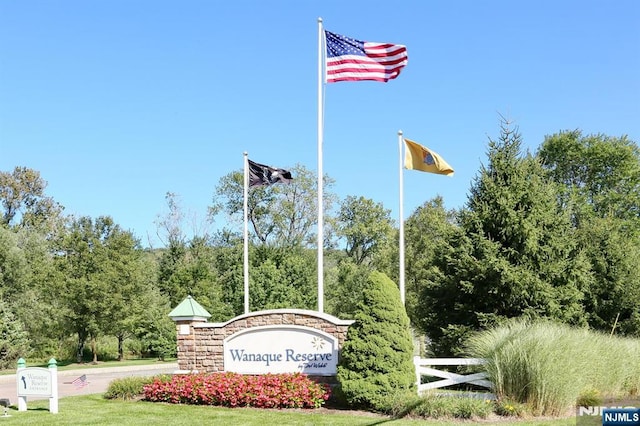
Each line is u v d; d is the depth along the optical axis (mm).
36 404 14641
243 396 13523
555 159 43469
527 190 19094
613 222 24016
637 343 14594
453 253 19578
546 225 19156
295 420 11570
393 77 16688
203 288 40406
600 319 21562
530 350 11969
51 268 36781
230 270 40312
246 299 19109
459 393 13180
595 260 22016
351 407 12953
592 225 23484
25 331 34375
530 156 20312
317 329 14891
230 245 52344
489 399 12297
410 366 12930
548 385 11523
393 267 36156
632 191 41812
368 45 16750
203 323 16125
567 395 11492
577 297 18797
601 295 22016
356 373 12766
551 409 11570
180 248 47500
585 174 43062
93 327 34344
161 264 47469
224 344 15758
